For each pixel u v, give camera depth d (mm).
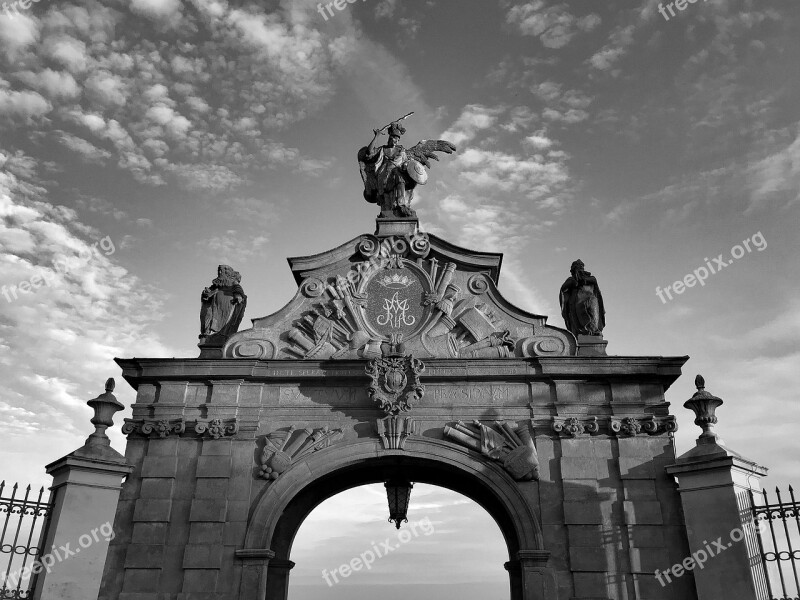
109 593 21234
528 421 23188
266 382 23984
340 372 23797
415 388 23156
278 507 22156
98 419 22609
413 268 25781
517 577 25125
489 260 25594
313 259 25828
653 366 23344
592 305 24922
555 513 21844
